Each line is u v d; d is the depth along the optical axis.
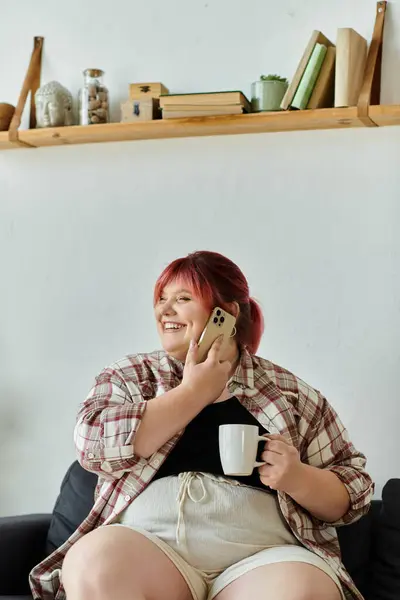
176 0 2.63
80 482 2.19
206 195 2.57
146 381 1.95
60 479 2.64
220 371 1.84
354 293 2.44
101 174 2.66
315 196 2.48
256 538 1.78
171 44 2.63
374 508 2.14
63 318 2.67
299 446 1.95
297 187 2.50
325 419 2.00
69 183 2.69
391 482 2.12
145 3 2.66
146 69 2.65
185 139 2.60
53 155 2.70
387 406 2.39
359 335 2.43
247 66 2.56
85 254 2.66
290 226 2.50
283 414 1.92
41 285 2.69
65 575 1.65
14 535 2.12
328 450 1.98
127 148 2.64
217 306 1.93
